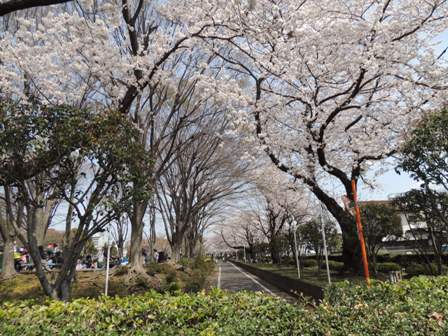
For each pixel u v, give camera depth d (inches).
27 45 375.9
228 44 403.5
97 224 240.8
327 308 147.9
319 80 383.2
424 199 291.6
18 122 215.3
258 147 423.5
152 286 459.2
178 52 426.9
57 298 233.1
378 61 348.5
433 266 442.9
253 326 126.3
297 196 711.7
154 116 489.7
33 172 226.4
